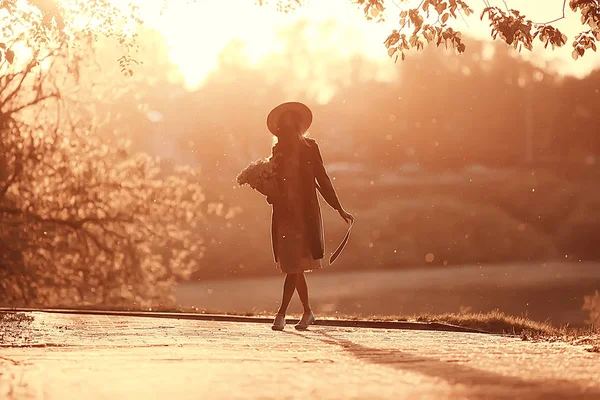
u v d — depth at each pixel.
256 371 7.92
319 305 74.19
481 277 92.06
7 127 36.81
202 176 109.12
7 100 36.22
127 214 41.62
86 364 8.54
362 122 162.25
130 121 42.28
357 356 9.55
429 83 156.50
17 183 37.94
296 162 14.43
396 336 13.28
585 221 112.06
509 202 119.19
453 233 111.12
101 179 40.69
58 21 25.77
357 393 6.50
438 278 93.19
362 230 112.50
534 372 7.88
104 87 40.22
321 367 8.29
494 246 109.12
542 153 157.25
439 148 155.38
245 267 99.38
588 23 16.50
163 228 42.91
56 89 37.91
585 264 100.12
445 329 15.75
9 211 38.16
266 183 14.25
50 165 38.53
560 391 6.66
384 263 105.75
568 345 11.46
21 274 38.31
